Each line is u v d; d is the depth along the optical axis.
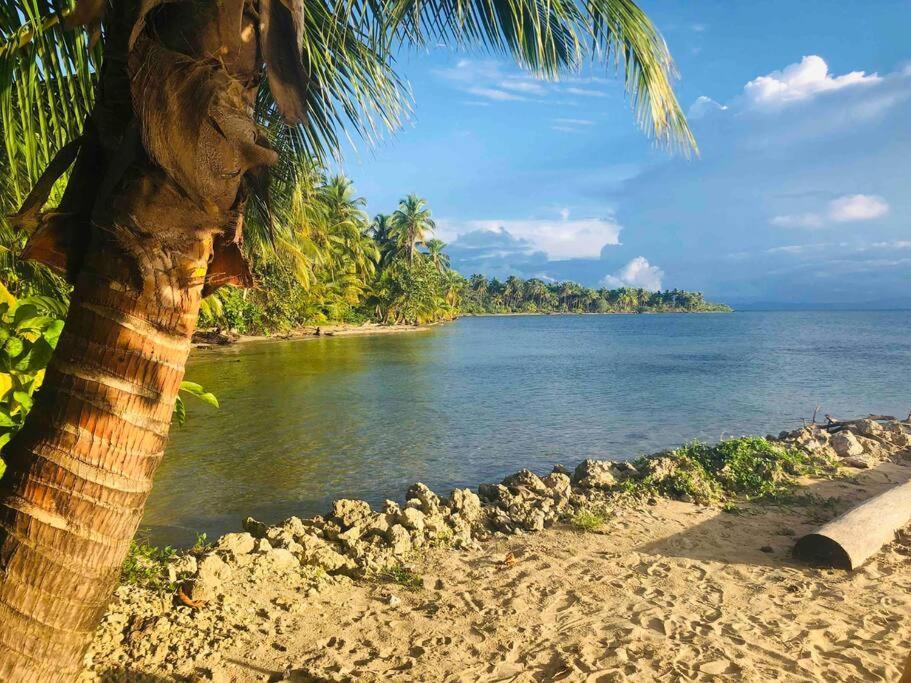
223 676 3.52
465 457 11.59
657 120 4.20
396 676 3.67
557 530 6.57
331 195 59.47
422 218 82.69
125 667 3.49
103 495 1.89
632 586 5.10
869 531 5.81
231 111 1.84
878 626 4.41
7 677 1.84
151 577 4.55
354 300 69.88
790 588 5.07
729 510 7.20
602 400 19.50
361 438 12.96
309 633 4.14
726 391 22.17
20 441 1.95
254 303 49.03
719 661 3.91
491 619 4.46
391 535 5.93
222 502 8.40
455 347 46.53
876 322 140.50
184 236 1.88
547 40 4.38
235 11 1.86
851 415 17.30
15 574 1.85
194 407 16.48
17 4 3.65
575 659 3.91
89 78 3.92
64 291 8.68
